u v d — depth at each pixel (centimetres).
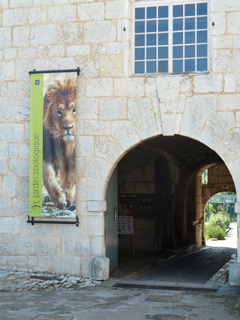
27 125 852
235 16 771
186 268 1052
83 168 824
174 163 1448
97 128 821
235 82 767
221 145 768
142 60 831
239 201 753
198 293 718
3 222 854
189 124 784
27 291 721
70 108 827
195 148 1323
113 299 673
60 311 601
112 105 816
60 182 826
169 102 792
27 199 847
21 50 859
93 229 817
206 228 2212
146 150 1132
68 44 838
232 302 655
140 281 829
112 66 818
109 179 843
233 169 761
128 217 1305
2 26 869
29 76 854
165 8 828
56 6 845
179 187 1559
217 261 1210
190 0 816
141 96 805
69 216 819
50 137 833
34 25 854
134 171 1307
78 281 791
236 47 769
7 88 862
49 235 834
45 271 833
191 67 812
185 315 585
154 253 1286
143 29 835
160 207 1328
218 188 1855
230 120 766
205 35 809
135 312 599
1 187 858
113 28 820
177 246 1506
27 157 851
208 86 778
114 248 939
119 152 812
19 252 845
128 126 809
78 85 832
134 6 839
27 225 844
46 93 837
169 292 728
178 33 821
